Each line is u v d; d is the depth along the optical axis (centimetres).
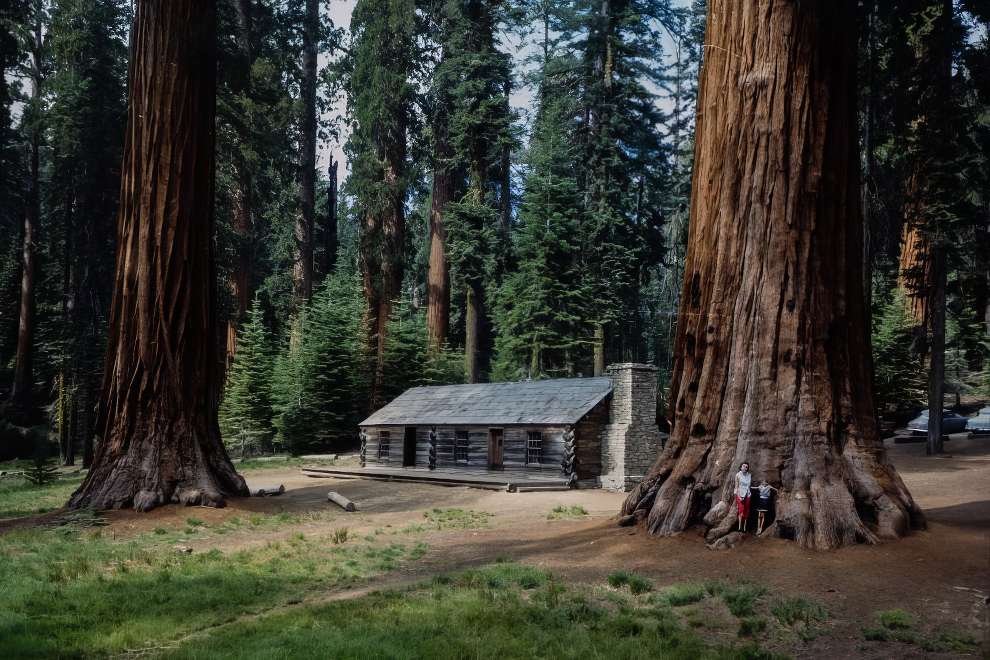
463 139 4403
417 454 3152
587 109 4966
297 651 746
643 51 5338
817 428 1225
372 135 4494
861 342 1323
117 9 4319
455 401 3197
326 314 4456
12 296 5909
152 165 1966
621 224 4716
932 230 3017
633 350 5641
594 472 2609
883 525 1157
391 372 4491
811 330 1266
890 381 3994
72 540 1504
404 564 1294
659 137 5547
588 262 4606
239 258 4688
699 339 1350
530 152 5194
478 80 4300
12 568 1211
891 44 2736
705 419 1305
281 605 1018
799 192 1289
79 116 4212
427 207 6450
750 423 1248
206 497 1859
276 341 5344
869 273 2859
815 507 1157
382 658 729
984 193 3084
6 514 1939
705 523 1218
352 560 1323
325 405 4344
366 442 3431
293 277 5141
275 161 4772
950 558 1052
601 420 2653
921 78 2962
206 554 1377
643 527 1315
